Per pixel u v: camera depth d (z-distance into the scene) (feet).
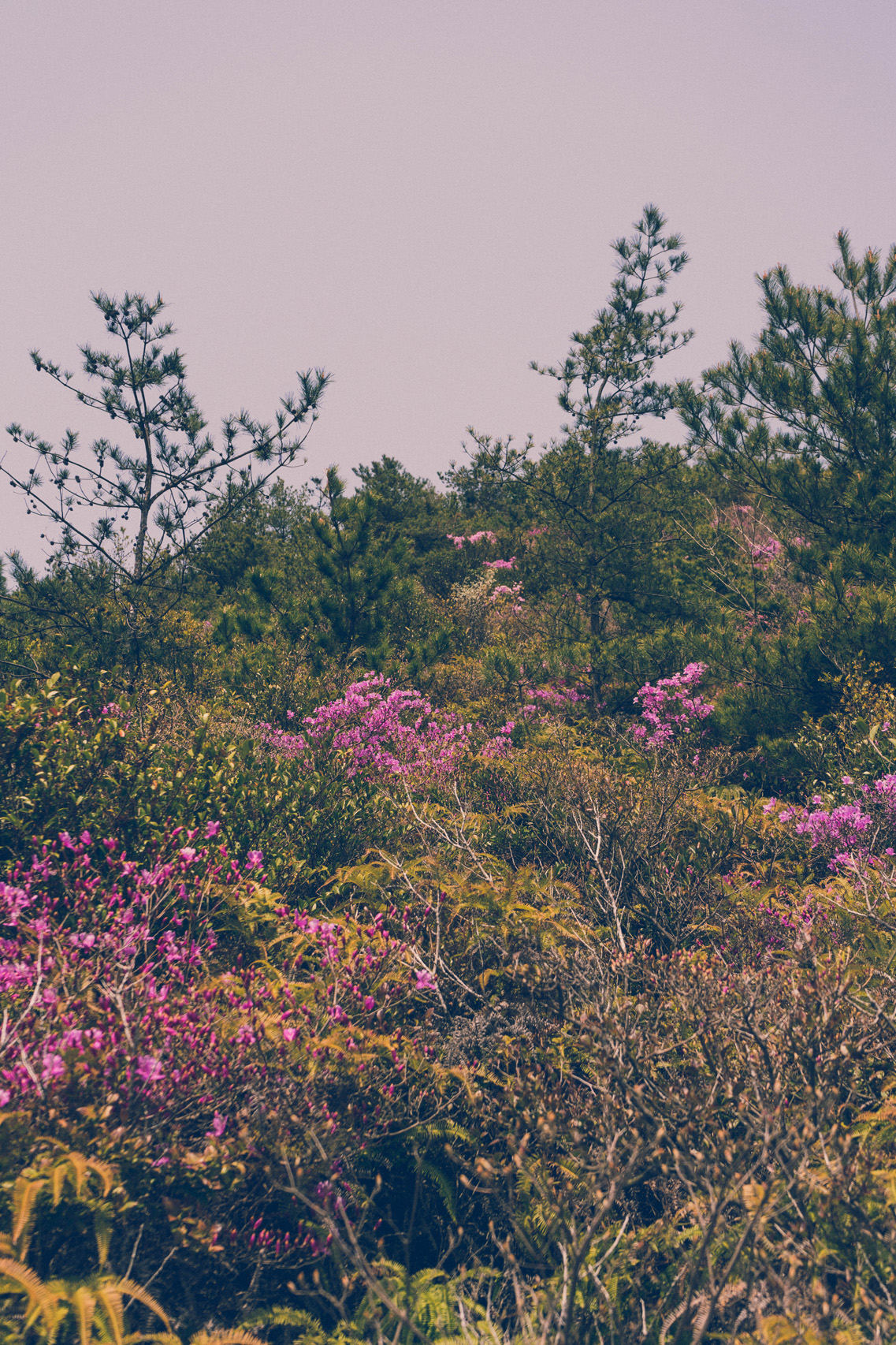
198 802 15.71
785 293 34.88
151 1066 8.35
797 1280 6.89
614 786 18.86
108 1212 7.52
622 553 38.55
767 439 35.27
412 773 22.03
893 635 27.22
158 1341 7.53
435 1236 9.53
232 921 13.56
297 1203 8.55
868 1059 9.89
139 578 33.06
